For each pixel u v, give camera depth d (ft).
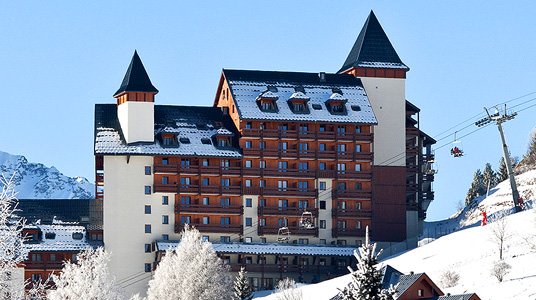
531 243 560.61
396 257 636.07
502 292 464.65
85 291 338.13
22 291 178.09
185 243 555.28
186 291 537.24
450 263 577.02
